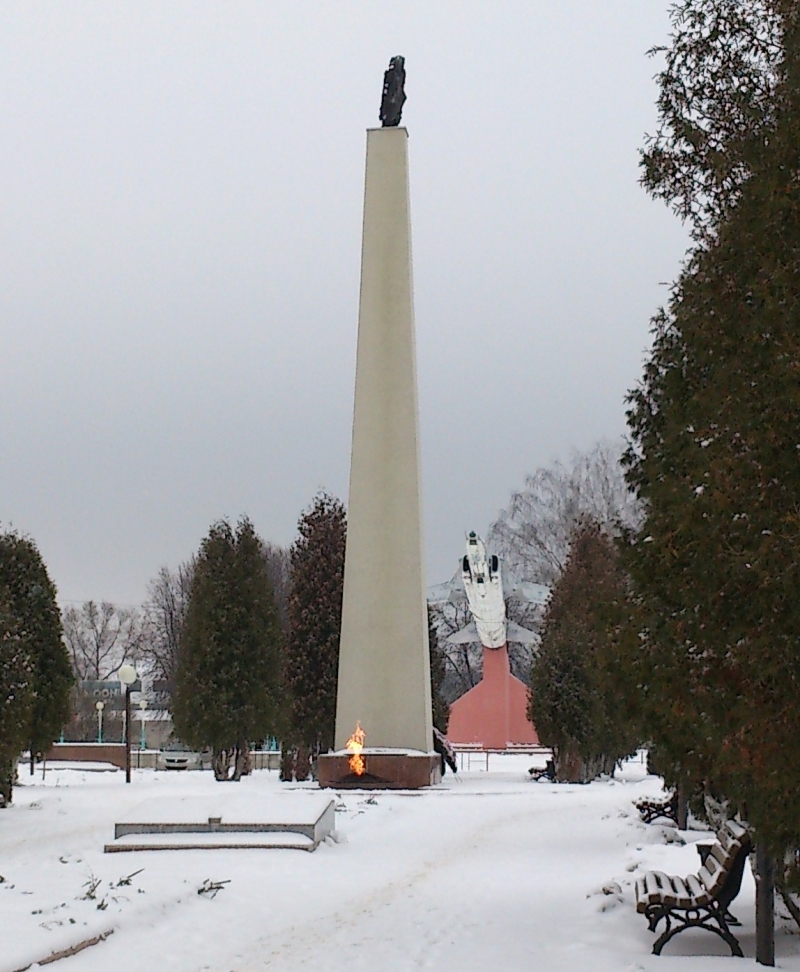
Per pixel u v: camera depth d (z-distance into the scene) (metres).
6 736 18.83
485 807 19.97
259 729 28.48
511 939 9.48
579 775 29.94
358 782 25.61
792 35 8.02
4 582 25.55
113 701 71.94
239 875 12.44
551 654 30.81
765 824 7.48
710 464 7.29
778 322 7.14
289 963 8.55
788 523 6.87
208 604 28.72
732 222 7.98
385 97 29.70
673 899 9.05
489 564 46.31
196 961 8.55
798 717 6.91
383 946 9.18
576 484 58.72
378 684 27.19
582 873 13.30
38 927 8.52
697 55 9.09
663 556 7.86
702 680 7.58
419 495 28.14
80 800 21.42
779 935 9.74
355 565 27.67
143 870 12.34
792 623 6.93
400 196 28.95
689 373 8.32
